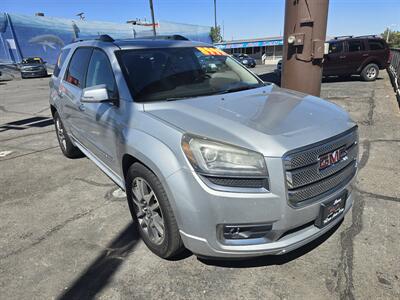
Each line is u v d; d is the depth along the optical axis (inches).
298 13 214.8
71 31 1381.6
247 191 84.0
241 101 113.2
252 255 89.7
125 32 1604.3
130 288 97.3
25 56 1238.3
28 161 208.8
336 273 99.1
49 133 281.6
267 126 92.3
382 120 272.2
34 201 153.5
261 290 94.3
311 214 90.6
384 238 114.1
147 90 119.6
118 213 139.1
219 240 89.0
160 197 95.9
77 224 132.2
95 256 112.1
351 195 111.1
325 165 91.4
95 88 116.5
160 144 93.8
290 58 228.5
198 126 92.7
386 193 145.5
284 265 103.7
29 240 123.0
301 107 108.8
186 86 127.2
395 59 561.6
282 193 83.9
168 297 93.4
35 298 95.0
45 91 628.1
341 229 120.3
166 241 100.6
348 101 361.1
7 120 344.5
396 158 185.9
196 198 86.4
